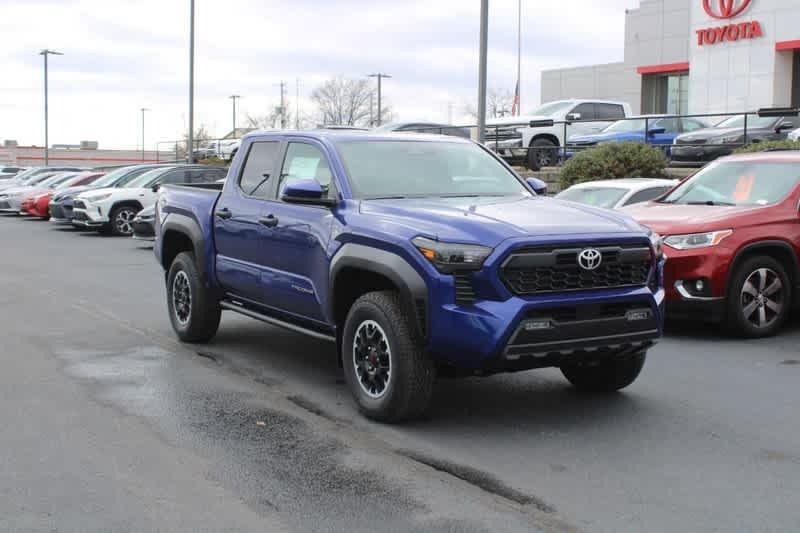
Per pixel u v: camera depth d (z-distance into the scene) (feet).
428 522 13.92
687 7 141.28
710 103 115.65
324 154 22.21
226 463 16.75
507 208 19.67
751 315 28.81
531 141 77.71
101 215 75.41
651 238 19.15
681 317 28.71
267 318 24.14
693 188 33.17
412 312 18.06
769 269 28.86
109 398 21.47
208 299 27.12
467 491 15.30
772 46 108.17
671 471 16.34
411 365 18.42
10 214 110.63
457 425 19.30
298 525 13.80
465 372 18.86
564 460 16.97
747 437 18.43
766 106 109.50
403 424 19.33
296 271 22.03
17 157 306.14
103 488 15.40
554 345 17.56
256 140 25.43
